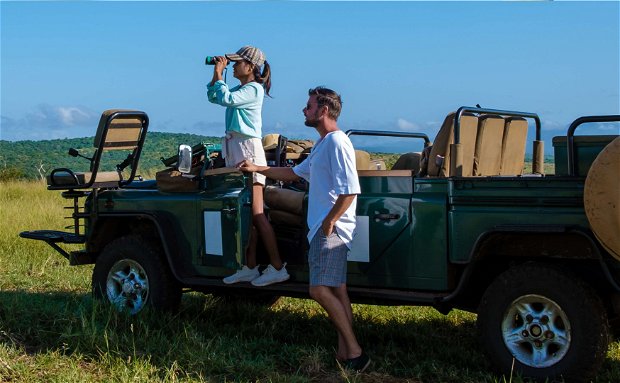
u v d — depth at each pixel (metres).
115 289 7.39
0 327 6.50
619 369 5.72
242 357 5.85
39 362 5.67
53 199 18.67
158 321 6.79
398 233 5.92
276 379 5.36
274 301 8.05
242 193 6.58
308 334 6.75
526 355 5.43
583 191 5.25
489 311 5.54
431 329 6.95
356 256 6.08
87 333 6.07
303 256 6.47
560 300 5.27
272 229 6.44
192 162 7.13
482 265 5.95
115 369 5.52
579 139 5.43
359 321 7.14
